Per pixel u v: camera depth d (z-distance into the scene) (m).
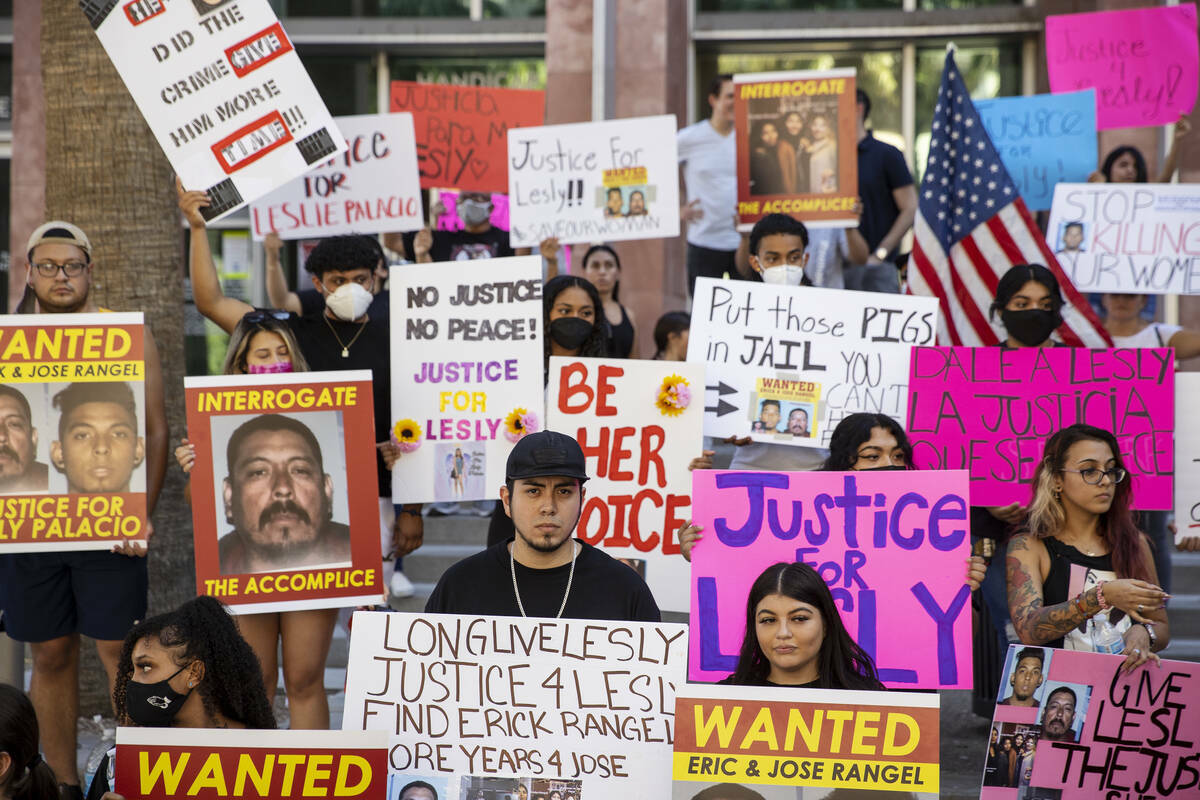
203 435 4.11
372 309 4.98
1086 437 3.79
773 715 2.94
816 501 3.64
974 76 10.06
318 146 4.70
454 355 4.67
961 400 4.46
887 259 7.46
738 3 10.24
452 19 10.38
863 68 10.21
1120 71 6.84
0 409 4.21
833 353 4.73
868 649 3.58
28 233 10.02
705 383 4.66
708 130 8.05
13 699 2.76
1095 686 3.15
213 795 2.88
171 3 4.66
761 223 5.08
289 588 4.11
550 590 3.44
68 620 4.42
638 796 3.09
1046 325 4.68
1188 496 4.47
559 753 3.12
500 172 6.87
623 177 6.29
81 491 4.23
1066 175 6.80
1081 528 3.85
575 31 8.98
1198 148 8.74
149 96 4.67
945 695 6.19
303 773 2.89
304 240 8.58
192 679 2.99
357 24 10.41
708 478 3.66
